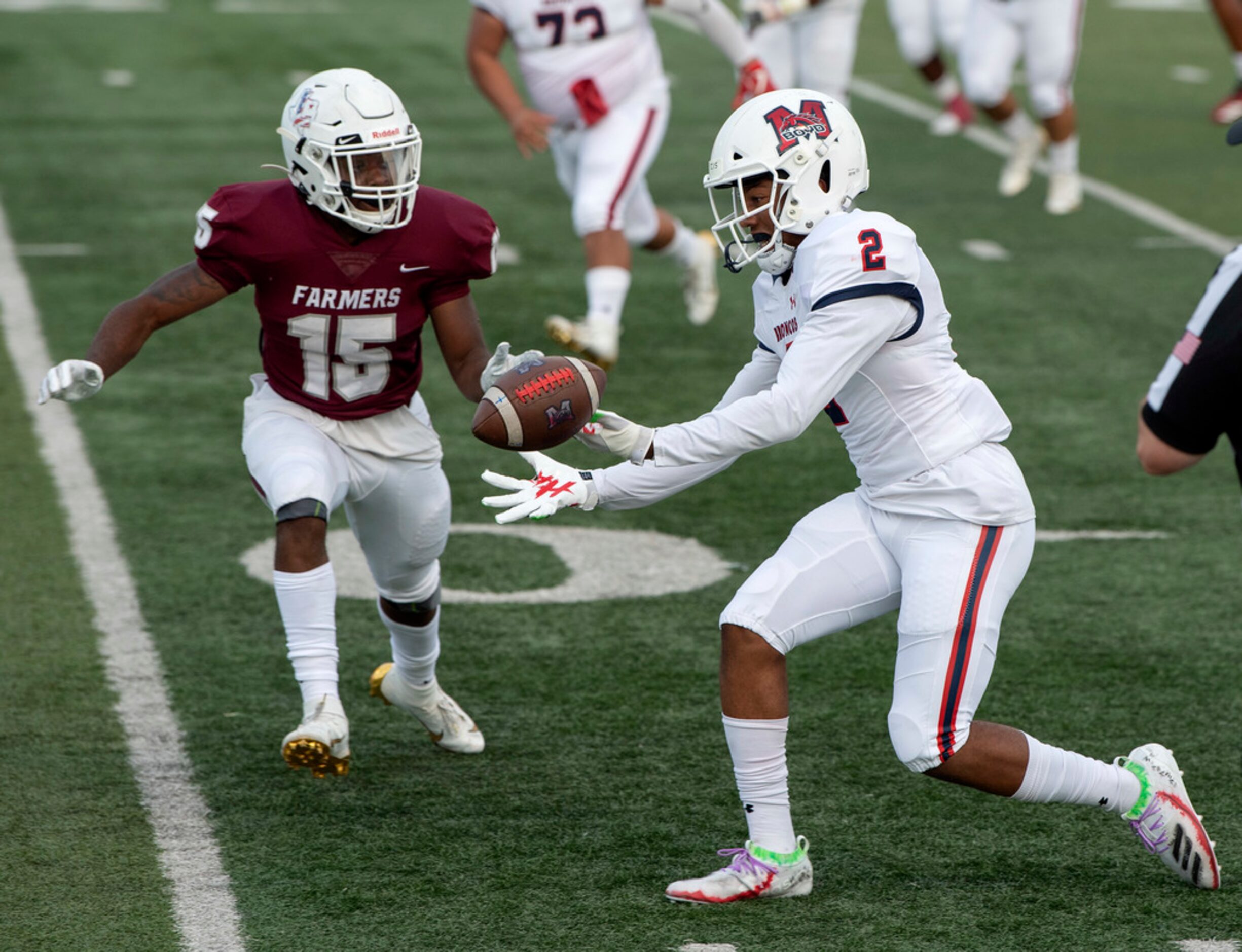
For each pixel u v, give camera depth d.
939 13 42.75
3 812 13.39
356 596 18.39
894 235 11.55
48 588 18.05
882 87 50.59
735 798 13.91
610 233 25.11
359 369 13.47
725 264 12.23
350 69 12.87
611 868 12.67
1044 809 13.76
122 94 45.69
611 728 15.21
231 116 43.50
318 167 12.52
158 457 22.22
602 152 25.09
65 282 29.47
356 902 12.09
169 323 13.19
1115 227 35.25
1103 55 56.69
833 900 12.20
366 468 13.67
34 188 35.97
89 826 13.21
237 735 14.95
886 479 11.99
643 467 11.59
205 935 11.57
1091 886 12.47
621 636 17.23
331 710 12.67
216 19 57.78
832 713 15.55
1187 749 14.77
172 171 37.59
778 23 36.56
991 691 15.98
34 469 21.61
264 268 12.98
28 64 49.38
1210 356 10.50
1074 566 19.17
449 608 17.88
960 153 42.03
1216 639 17.20
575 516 20.89
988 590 11.75
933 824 13.47
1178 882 12.55
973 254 32.97
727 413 11.30
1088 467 22.52
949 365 12.04
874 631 17.53
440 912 11.94
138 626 17.17
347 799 13.84
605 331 24.84
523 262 31.98
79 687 15.77
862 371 11.77
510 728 15.20
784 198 11.82
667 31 58.06
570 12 24.69
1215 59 56.16
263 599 18.00
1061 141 35.88
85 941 11.46
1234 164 41.00
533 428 11.50
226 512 20.50
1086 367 26.69
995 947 11.52
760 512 20.94
